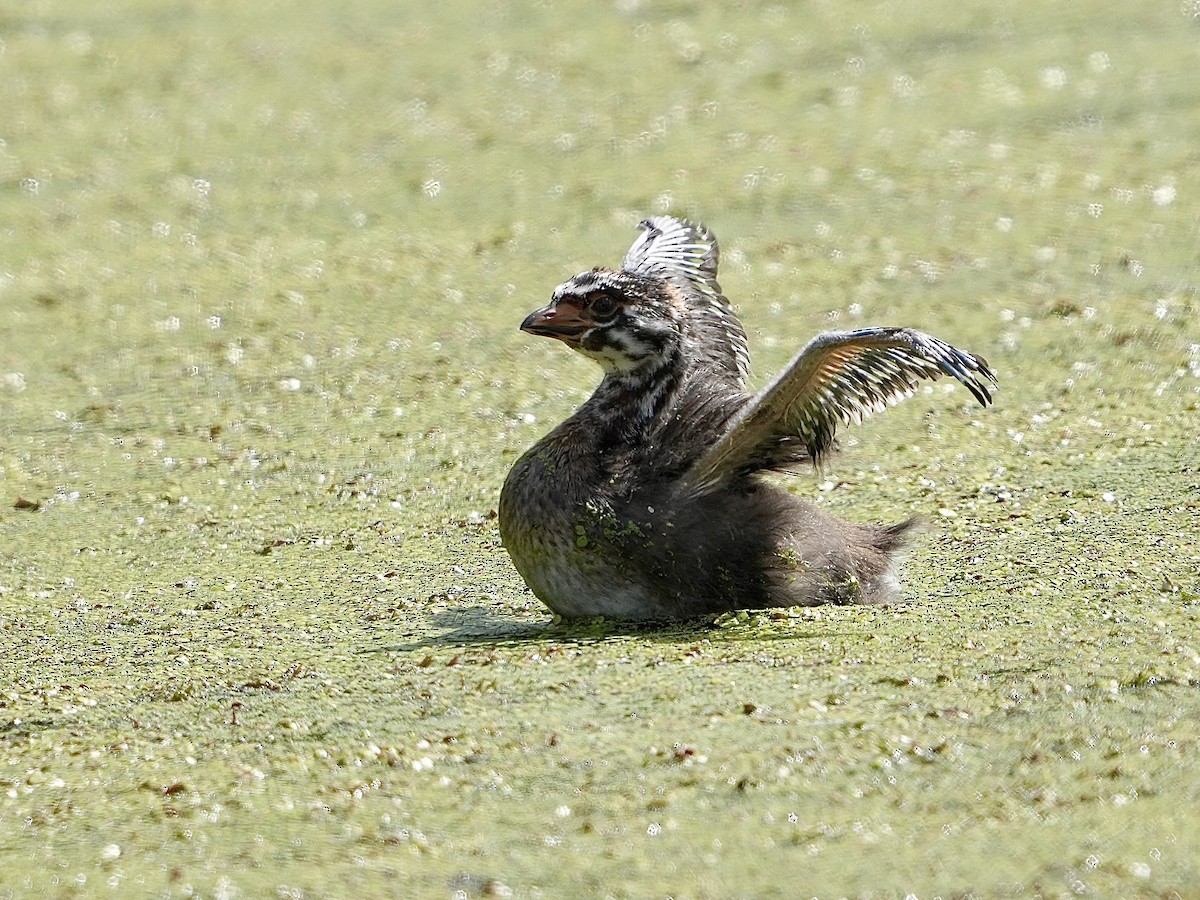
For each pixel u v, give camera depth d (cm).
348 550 1372
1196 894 772
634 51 2814
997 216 2119
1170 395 1581
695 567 1157
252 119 2588
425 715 1004
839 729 947
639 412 1195
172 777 948
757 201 2217
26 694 1083
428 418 1661
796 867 814
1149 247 1984
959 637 1077
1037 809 851
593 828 861
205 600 1273
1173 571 1178
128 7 3116
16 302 2008
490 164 2400
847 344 1063
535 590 1195
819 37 2834
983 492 1396
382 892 809
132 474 1559
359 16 3058
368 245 2152
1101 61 2631
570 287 1197
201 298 2006
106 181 2384
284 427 1656
